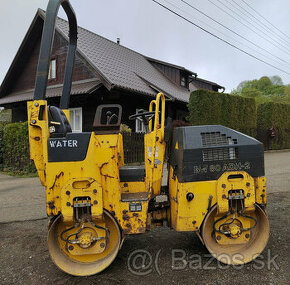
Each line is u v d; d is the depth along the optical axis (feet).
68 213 9.87
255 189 10.86
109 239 10.78
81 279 10.08
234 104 47.83
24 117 52.19
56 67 46.78
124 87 35.60
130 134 33.30
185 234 14.10
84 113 40.42
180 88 62.49
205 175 10.59
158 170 11.12
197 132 10.80
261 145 10.88
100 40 54.34
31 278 10.29
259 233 11.11
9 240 13.99
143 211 10.38
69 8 11.53
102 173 10.06
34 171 35.27
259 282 9.50
